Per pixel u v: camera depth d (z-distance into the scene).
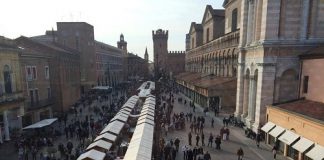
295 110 23.94
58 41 65.50
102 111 44.97
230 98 44.41
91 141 26.88
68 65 49.72
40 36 68.00
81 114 44.06
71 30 64.94
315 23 28.14
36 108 37.19
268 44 28.11
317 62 25.47
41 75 40.19
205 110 43.69
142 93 51.34
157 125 33.22
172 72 123.06
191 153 22.91
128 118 32.47
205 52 67.00
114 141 23.33
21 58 34.44
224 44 50.97
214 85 44.06
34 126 30.38
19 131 31.94
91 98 57.12
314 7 27.91
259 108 29.47
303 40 28.14
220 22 63.62
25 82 35.78
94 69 72.31
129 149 19.92
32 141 26.94
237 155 25.17
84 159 18.19
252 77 32.25
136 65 143.88
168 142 26.08
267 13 27.95
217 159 24.22
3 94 29.11
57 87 44.06
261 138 29.50
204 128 34.88
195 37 84.75
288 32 28.31
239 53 36.16
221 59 53.22
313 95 26.19
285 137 23.67
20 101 32.34
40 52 41.09
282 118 25.47
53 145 28.25
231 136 31.19
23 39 42.56
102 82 83.44
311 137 20.81
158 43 125.69
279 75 28.75
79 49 65.56
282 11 28.03
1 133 30.09
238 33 43.66
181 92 76.69
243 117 35.22
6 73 30.23
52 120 33.75
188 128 35.19
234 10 52.16
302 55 27.70
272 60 28.52
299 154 22.55
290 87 29.14
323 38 28.31
